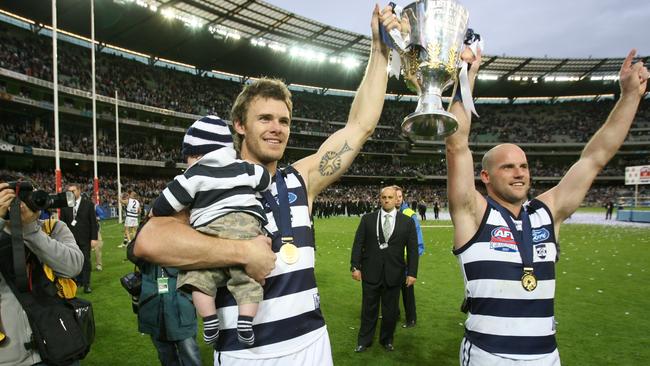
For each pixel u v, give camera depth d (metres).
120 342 5.18
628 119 2.65
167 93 43.62
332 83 55.09
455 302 7.26
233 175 1.77
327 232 21.62
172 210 1.74
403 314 6.67
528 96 61.94
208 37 38.84
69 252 2.53
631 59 2.66
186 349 3.44
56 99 11.74
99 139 37.28
